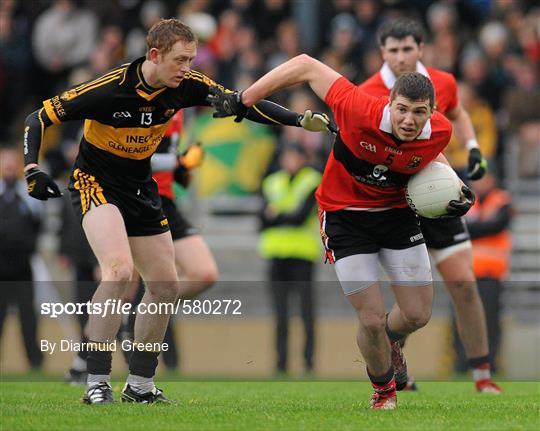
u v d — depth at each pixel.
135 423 20.81
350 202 23.72
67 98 23.23
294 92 52.56
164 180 30.80
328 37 58.22
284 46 55.50
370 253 23.58
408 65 29.03
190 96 23.89
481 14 59.41
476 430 20.11
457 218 29.02
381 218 23.72
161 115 23.67
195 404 24.86
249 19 58.47
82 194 23.97
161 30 22.67
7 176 41.16
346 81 23.19
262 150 53.22
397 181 23.48
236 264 53.50
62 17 58.56
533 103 53.44
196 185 53.22
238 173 53.28
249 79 53.47
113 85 23.09
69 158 46.81
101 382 24.42
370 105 22.59
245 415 22.19
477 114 52.12
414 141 22.64
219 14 58.78
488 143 52.19
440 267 29.31
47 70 58.88
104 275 23.38
